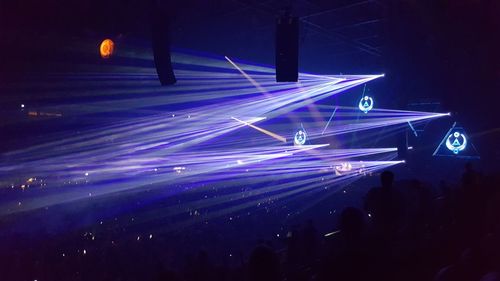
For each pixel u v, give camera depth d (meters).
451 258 4.77
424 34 13.27
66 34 11.00
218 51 14.59
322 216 15.40
